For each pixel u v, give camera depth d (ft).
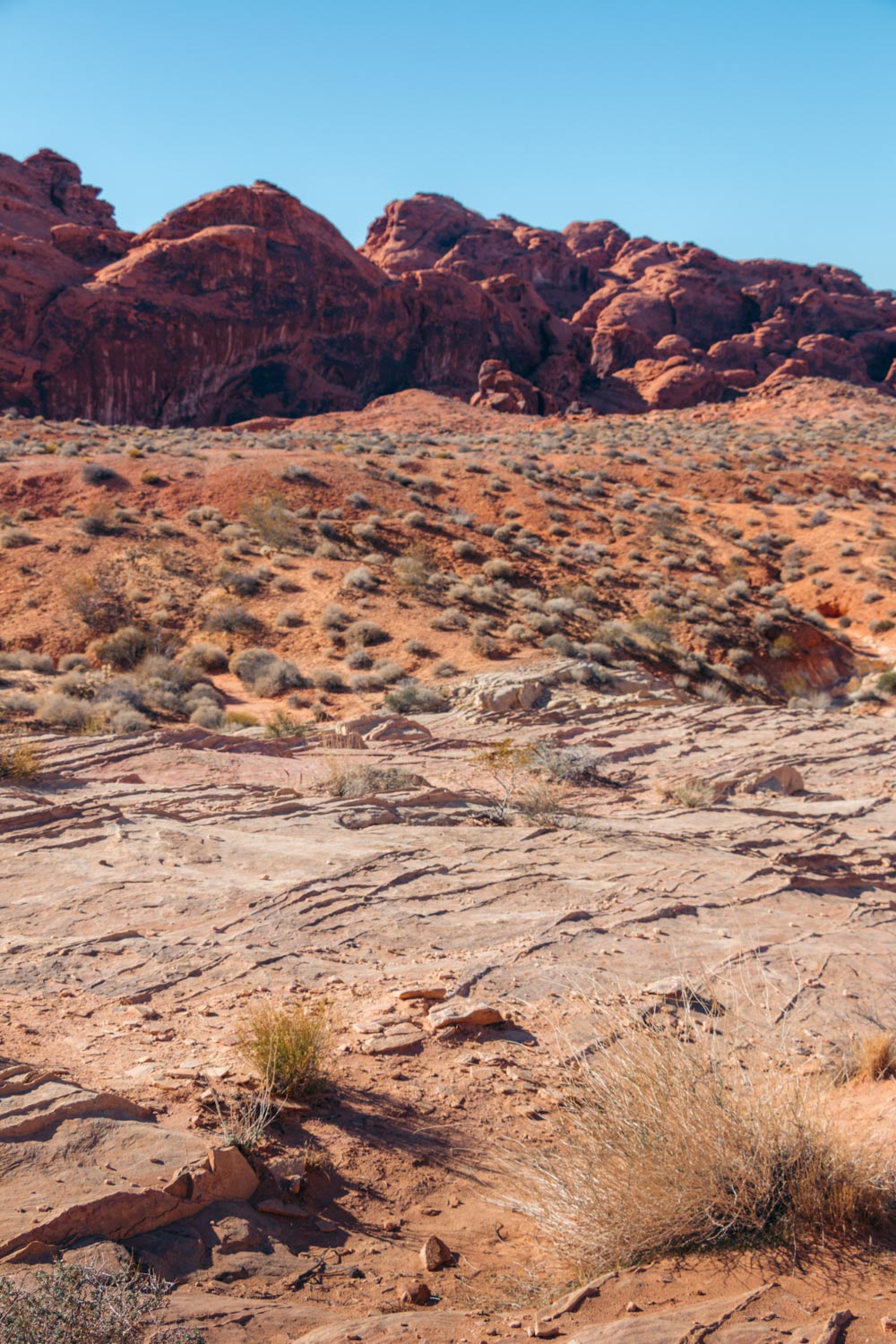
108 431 233.55
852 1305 9.59
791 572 170.40
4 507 156.46
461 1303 11.18
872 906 34.78
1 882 31.27
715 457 224.12
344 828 42.70
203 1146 13.47
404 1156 15.23
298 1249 12.21
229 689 117.39
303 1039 16.90
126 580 137.18
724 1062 14.48
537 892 33.06
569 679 113.29
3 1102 13.73
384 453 207.21
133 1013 20.31
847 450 244.63
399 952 26.25
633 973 25.12
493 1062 19.02
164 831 38.55
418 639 129.18
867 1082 18.20
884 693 133.39
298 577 145.38
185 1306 10.00
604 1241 11.65
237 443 219.00
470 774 63.67
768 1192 11.53
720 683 132.87
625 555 170.30
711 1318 9.35
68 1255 10.52
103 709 92.32
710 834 47.73
